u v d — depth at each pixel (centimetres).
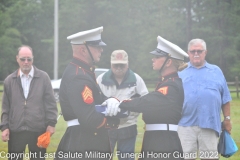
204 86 1711
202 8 10825
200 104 1706
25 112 1670
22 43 13800
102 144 1261
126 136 1739
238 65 10412
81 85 1210
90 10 12725
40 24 13762
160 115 1273
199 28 10569
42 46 13800
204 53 1736
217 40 10600
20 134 1673
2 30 12581
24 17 13438
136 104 1246
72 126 1265
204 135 1706
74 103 1202
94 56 1260
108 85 1788
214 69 1742
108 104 1215
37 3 13725
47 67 13788
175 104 1270
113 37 12619
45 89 1695
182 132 1725
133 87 1789
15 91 1680
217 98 1709
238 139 2838
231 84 7838
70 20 12725
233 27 10706
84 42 1249
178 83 1286
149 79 11506
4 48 12506
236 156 2294
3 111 1698
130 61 12375
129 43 12550
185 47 11175
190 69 1745
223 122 1766
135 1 12525
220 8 10575
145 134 1308
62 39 12756
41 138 1592
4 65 12738
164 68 1298
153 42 11212
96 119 1198
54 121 1695
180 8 11575
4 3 13825
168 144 1273
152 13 12425
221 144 1759
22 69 1677
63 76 1255
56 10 7419
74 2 12688
